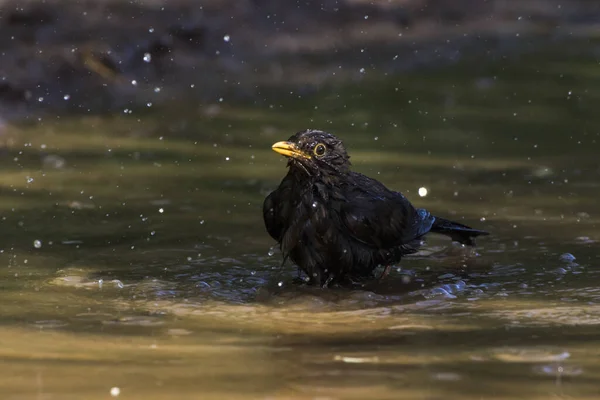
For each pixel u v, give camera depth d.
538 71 25.41
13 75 19.23
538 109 20.62
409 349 7.53
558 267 10.33
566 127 18.77
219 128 17.91
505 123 19.11
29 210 12.16
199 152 15.98
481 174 14.84
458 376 6.82
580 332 8.03
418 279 9.97
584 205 13.02
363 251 9.77
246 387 6.55
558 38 31.09
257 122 18.55
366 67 24.95
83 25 22.80
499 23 33.72
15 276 9.66
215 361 7.14
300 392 6.46
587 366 7.05
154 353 7.34
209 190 13.52
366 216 9.61
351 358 7.27
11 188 13.24
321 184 9.55
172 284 9.58
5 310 8.54
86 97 19.25
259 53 24.72
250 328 8.18
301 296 9.28
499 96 22.03
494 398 6.37
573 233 11.66
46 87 19.12
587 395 6.43
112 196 13.00
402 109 20.33
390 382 6.69
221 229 11.63
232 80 22.08
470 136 17.89
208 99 20.30
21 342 7.57
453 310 8.84
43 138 16.42
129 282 9.58
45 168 14.46
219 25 25.42
